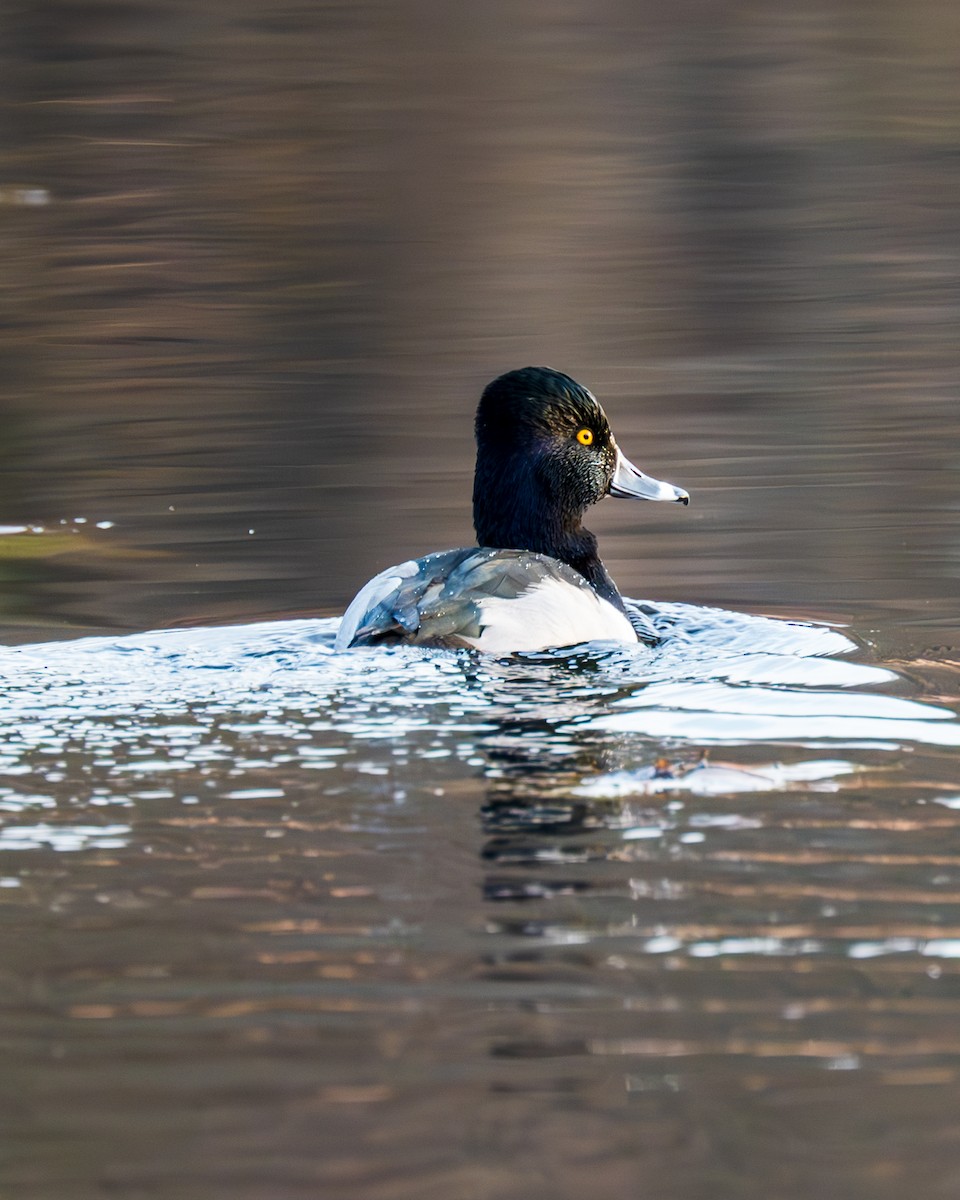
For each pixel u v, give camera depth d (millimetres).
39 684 9094
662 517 14312
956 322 21719
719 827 6805
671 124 34156
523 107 35344
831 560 12859
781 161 31469
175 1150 4574
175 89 36062
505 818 6949
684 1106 4777
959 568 12539
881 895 6125
